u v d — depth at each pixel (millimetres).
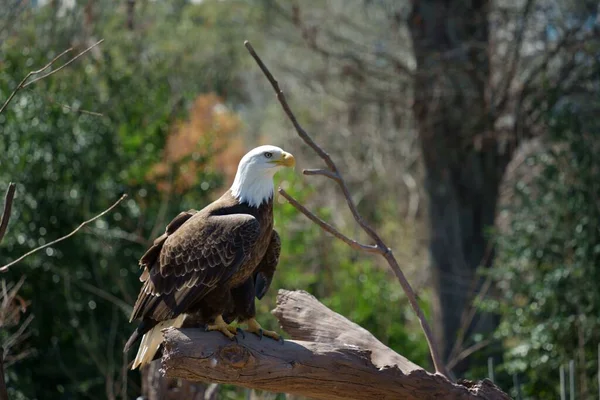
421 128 17547
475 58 16875
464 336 17641
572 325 13938
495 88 17125
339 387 6203
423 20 17484
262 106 32719
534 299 14727
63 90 14852
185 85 19266
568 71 16562
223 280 7062
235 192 7512
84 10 16938
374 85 19391
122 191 15164
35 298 13805
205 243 7102
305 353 6176
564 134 15062
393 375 6254
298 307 7691
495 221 18422
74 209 14422
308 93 27422
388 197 26062
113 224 14906
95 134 14977
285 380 6133
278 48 28156
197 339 6082
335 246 17859
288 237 15961
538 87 16781
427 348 16438
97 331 14141
